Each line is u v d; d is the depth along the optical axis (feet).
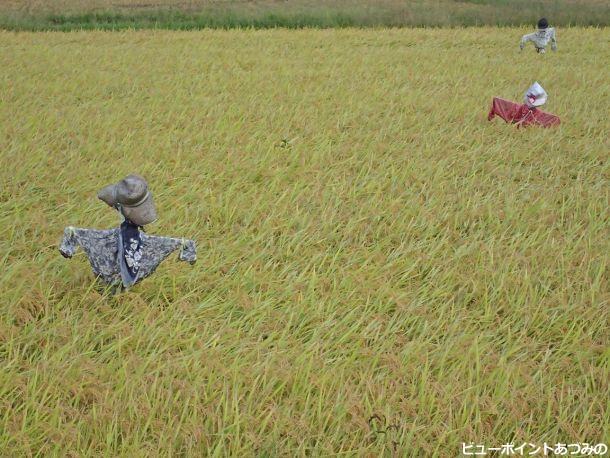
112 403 15.17
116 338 18.20
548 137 36.83
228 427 14.58
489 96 46.73
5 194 27.35
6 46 65.21
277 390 15.88
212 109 41.42
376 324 19.02
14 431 14.37
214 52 64.18
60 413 14.97
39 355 17.56
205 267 21.83
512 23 88.99
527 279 20.99
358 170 32.40
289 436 14.89
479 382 16.66
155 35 75.56
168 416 14.93
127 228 19.39
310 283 20.57
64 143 34.27
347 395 15.84
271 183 29.30
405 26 87.92
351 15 88.58
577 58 64.34
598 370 17.21
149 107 41.98
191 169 30.60
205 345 17.66
